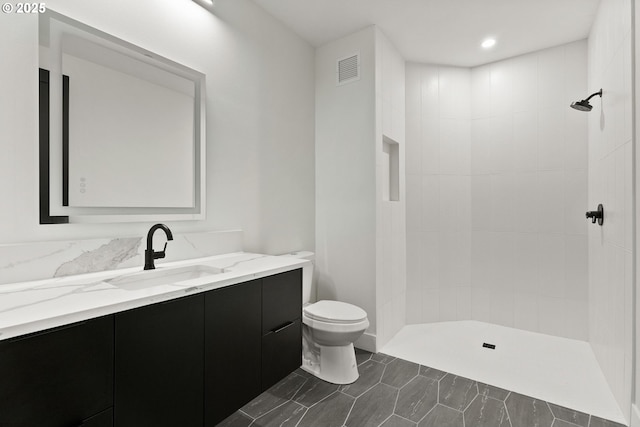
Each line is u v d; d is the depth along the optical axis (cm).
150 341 110
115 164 153
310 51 288
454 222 326
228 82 212
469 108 327
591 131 258
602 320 224
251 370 150
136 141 161
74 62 139
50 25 132
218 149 205
